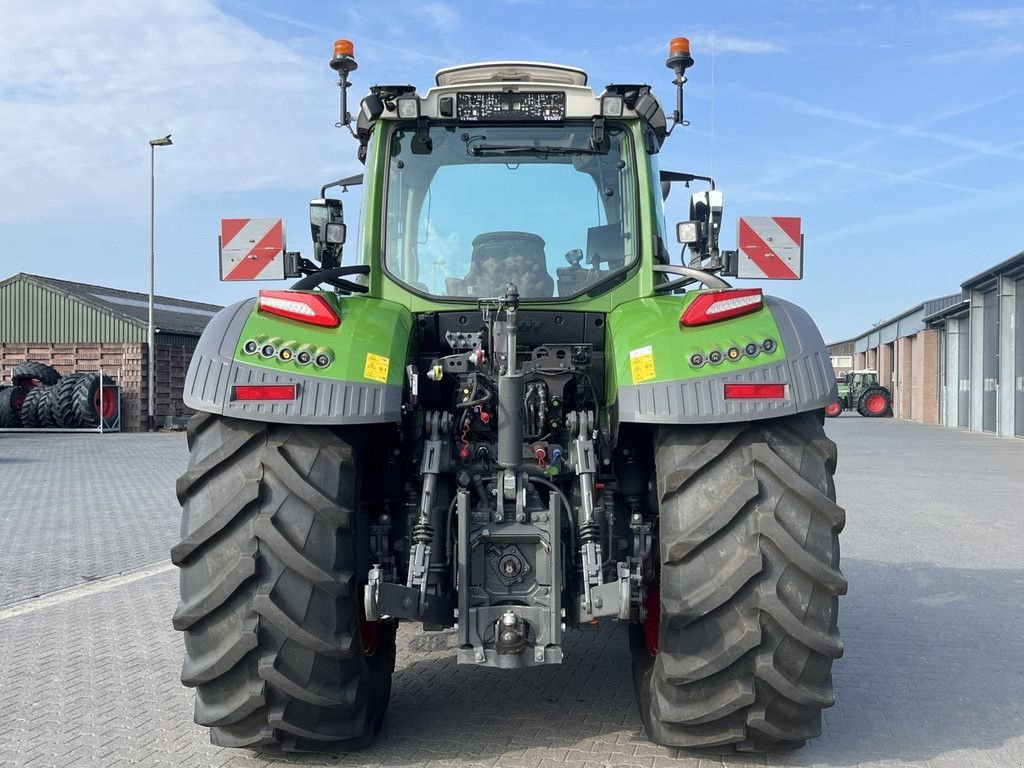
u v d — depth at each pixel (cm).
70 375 2888
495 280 429
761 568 326
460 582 350
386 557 392
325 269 443
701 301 355
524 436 391
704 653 334
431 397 411
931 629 594
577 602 356
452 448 384
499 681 483
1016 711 441
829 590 331
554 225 432
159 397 3141
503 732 406
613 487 398
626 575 340
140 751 388
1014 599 677
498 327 380
